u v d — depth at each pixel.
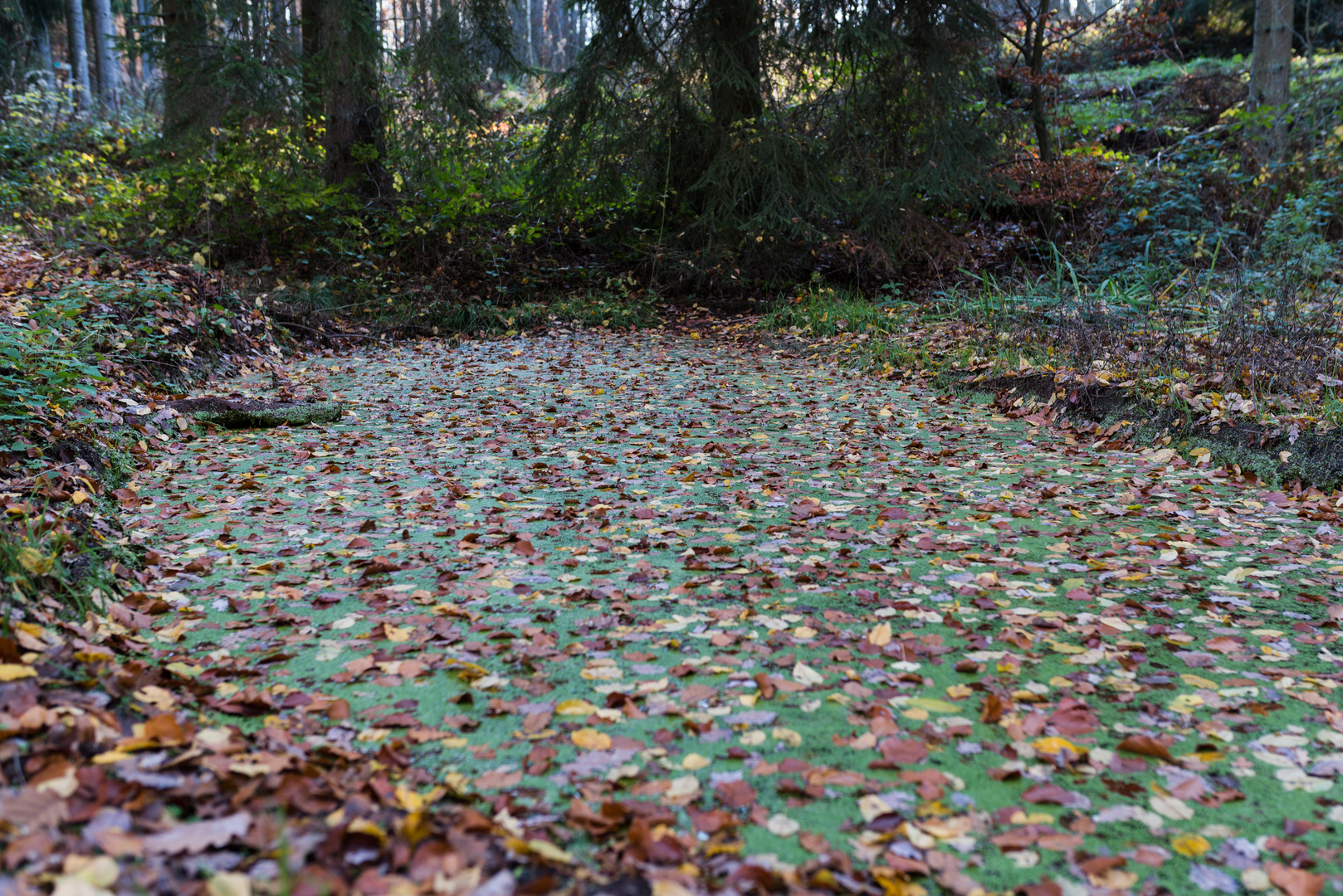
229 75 9.25
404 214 10.13
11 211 9.91
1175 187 10.08
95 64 17.70
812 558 3.12
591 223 11.64
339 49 9.95
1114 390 5.33
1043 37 11.12
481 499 3.87
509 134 13.07
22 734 1.60
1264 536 3.42
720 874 1.46
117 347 5.57
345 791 1.61
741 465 4.46
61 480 3.37
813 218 10.18
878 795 1.72
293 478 4.16
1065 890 1.46
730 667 2.28
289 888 1.27
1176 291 7.50
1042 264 10.38
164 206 9.87
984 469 4.45
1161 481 4.21
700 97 10.48
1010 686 2.18
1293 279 6.80
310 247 9.91
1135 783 1.77
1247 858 1.56
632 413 5.74
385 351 8.39
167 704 1.92
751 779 1.78
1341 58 12.24
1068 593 2.79
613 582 2.88
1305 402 4.54
